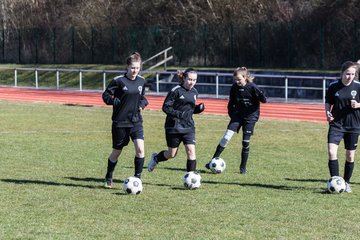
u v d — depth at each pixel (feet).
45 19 365.20
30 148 100.73
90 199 63.93
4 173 78.33
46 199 63.77
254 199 64.64
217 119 149.79
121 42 323.57
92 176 77.25
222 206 61.31
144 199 64.18
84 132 122.93
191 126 71.67
